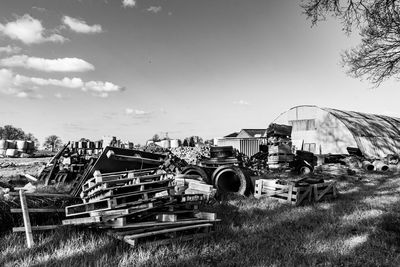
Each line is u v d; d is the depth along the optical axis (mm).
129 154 8078
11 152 41500
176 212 6656
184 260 5094
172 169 14797
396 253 5457
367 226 7105
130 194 6297
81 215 7367
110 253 5320
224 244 5934
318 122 30812
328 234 6559
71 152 16531
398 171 20750
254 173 17453
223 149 15219
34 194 7316
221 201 9812
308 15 14625
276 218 7934
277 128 21984
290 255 5379
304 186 10406
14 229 6117
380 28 16766
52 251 5430
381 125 33656
